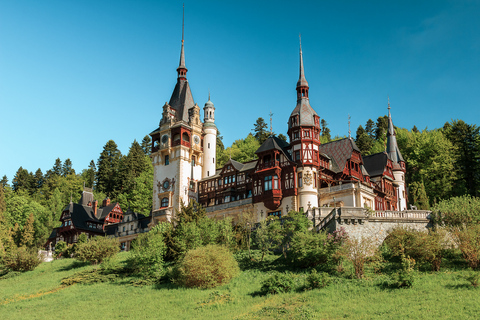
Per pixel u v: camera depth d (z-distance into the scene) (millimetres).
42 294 50938
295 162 67125
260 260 50250
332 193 65062
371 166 76375
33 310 44250
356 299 36188
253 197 69875
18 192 126375
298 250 45188
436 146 85812
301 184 66000
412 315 31641
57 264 68188
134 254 53875
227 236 54312
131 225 86625
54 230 98625
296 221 50250
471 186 76000
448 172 79500
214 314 36781
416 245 42156
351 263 43688
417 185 77625
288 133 69750
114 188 115625
